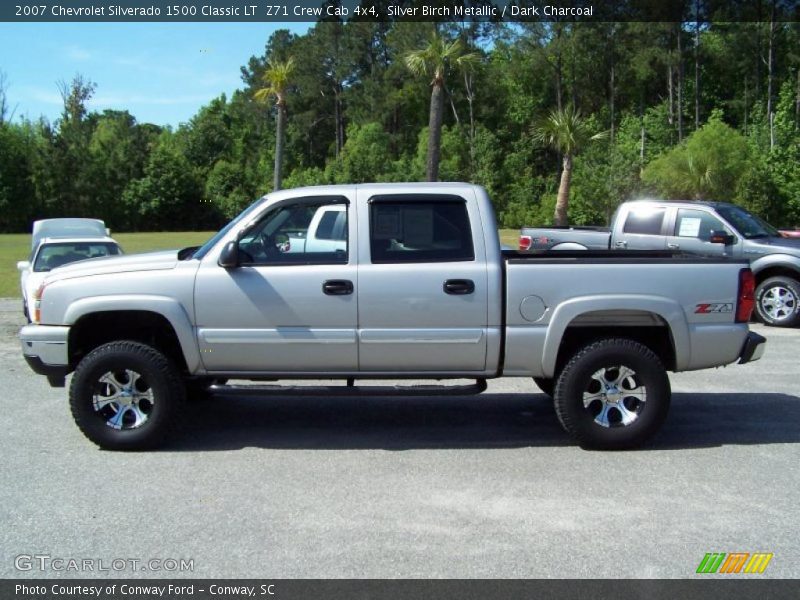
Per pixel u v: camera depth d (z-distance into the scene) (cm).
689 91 5375
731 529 439
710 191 3716
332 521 452
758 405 729
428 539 426
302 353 580
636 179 4156
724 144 3681
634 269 576
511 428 652
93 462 562
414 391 582
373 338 573
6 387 810
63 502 483
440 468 546
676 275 578
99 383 585
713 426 655
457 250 578
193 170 7031
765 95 5044
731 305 584
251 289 574
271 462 562
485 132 5812
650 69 5094
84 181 6519
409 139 6600
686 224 1253
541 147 5878
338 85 7238
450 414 700
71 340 592
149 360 578
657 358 579
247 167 7225
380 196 584
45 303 589
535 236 1420
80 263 617
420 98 6438
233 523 449
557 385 582
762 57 4975
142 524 448
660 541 423
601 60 5653
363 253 576
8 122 6488
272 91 3450
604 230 1387
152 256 616
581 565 395
